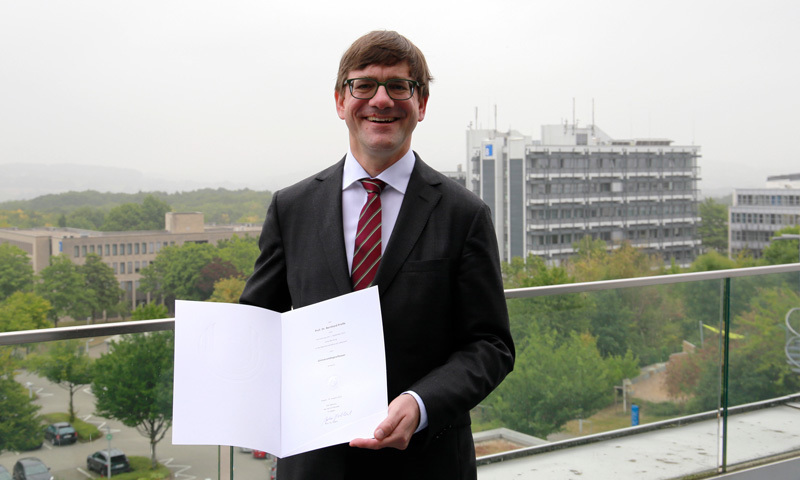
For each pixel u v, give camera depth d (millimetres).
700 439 2877
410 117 1349
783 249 49938
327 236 1370
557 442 2594
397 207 1371
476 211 1351
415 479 1311
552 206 54312
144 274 32406
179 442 1285
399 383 1300
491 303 1327
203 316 1345
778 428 3057
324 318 1292
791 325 3109
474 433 2434
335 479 1295
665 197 55219
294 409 1273
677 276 2812
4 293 32688
